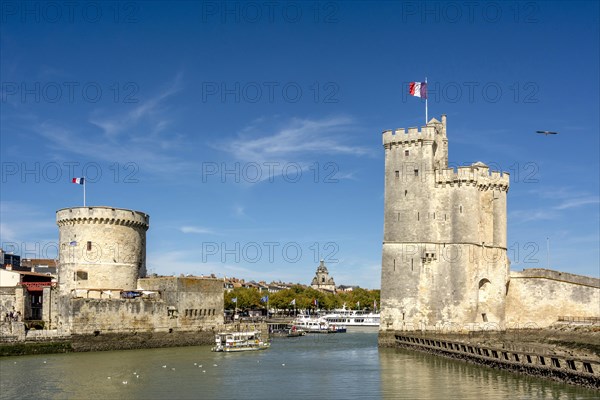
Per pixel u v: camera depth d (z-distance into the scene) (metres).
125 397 59.16
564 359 63.22
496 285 106.50
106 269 108.75
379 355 94.88
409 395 58.97
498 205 107.94
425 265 104.56
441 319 102.94
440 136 112.81
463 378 68.31
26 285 107.38
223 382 67.88
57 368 77.31
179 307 109.75
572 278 107.12
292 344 123.19
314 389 63.28
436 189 105.50
